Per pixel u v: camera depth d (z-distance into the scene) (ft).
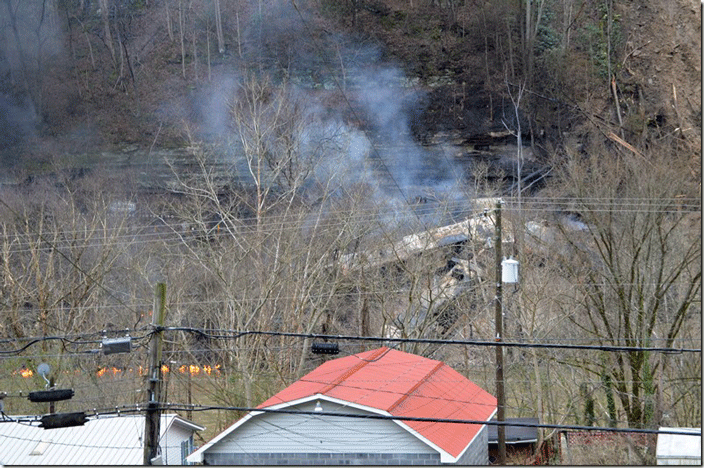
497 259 130.41
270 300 171.12
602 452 151.43
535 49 329.72
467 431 112.88
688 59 315.58
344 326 201.16
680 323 153.48
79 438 113.70
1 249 197.26
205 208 219.41
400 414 106.52
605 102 315.17
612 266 157.28
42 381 150.61
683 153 280.72
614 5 333.42
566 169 257.55
